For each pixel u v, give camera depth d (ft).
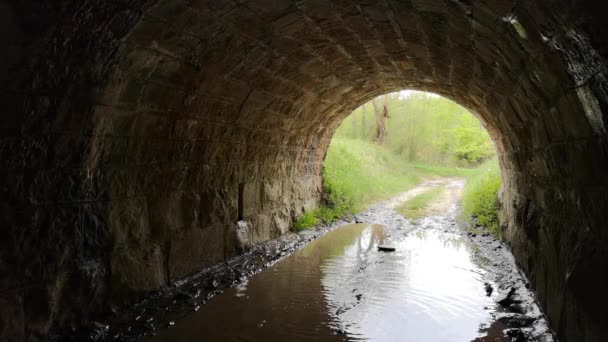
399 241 33.17
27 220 12.86
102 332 15.34
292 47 20.70
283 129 31.45
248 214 28.58
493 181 43.24
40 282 13.60
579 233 11.83
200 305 18.93
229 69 19.63
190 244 22.29
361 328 16.84
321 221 40.86
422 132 143.43
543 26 9.07
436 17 14.90
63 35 11.46
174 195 20.92
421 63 24.49
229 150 24.89
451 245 31.58
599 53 7.48
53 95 12.44
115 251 17.04
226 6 14.88
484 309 18.84
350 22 18.38
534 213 19.31
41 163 13.15
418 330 16.70
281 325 16.97
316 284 22.17
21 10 10.32
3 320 12.28
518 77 14.21
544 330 15.75
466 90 27.12
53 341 14.23
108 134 15.57
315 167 43.86
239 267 24.89
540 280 17.89
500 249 29.43
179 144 20.12
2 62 10.78
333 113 39.45
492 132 32.91
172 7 13.44
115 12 12.19
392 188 65.16
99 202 16.07
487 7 11.01
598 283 10.21
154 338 15.58
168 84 17.17
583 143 10.43
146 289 18.79
